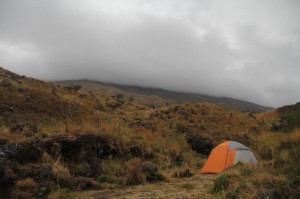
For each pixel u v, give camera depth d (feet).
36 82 122.83
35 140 42.39
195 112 100.22
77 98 124.88
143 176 44.47
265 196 28.35
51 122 78.59
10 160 36.88
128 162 48.91
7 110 77.87
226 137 83.05
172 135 74.84
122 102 153.58
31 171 36.81
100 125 58.18
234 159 52.26
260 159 58.23
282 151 54.34
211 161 54.03
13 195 33.27
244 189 31.17
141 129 70.85
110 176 43.86
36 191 34.71
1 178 34.12
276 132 89.25
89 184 40.34
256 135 87.51
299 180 30.14
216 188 34.99
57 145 43.86
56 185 36.83
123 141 54.13
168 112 98.78
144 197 35.60
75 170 42.83
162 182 44.55
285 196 28.73
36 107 86.58
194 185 41.78
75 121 61.72
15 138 42.70
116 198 35.53
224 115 102.27
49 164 39.34
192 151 69.26
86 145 46.93
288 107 114.52
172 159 58.90
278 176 32.73
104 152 49.70
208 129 87.61
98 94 161.68
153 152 57.41
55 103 94.84
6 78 104.27
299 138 63.00
